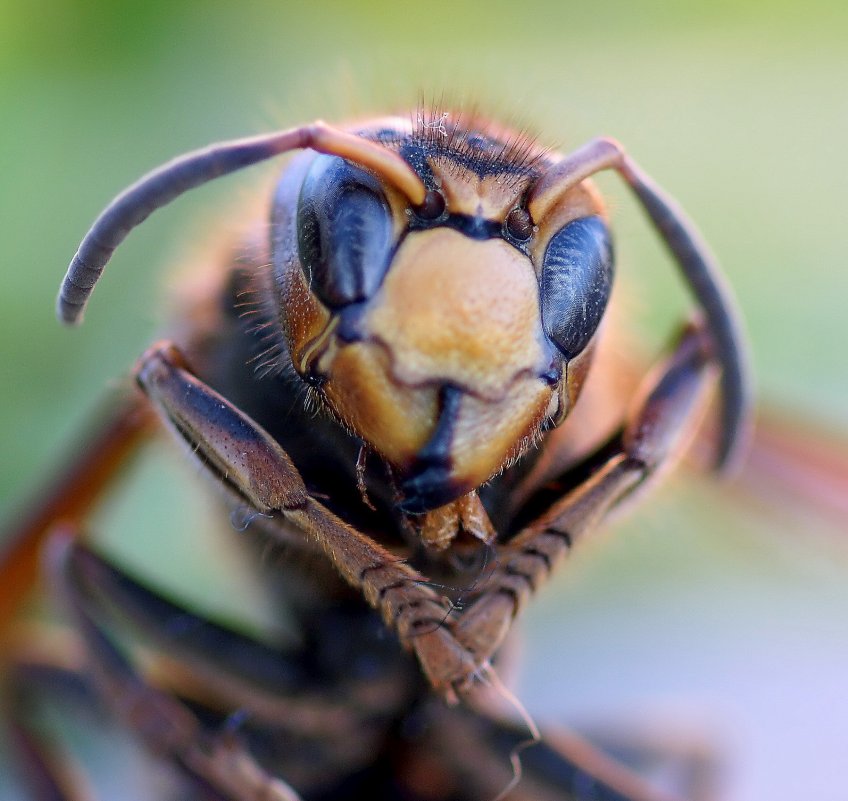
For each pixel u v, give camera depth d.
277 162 0.06
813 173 0.16
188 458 0.06
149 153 0.15
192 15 0.17
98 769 0.08
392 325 0.06
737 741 0.09
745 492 0.07
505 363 0.06
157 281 0.07
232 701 0.07
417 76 0.07
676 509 0.07
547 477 0.06
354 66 0.17
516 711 0.07
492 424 0.06
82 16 0.16
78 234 0.14
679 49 0.18
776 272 0.14
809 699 0.09
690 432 0.06
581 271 0.06
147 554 0.08
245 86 0.16
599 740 0.08
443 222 0.06
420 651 0.06
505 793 0.07
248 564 0.07
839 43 0.17
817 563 0.07
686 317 0.06
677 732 0.08
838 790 0.09
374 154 0.06
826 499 0.07
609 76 0.17
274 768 0.07
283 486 0.06
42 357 0.12
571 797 0.07
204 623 0.07
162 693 0.07
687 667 0.09
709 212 0.16
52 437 0.11
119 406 0.07
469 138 0.06
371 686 0.07
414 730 0.07
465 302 0.06
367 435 0.06
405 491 0.06
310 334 0.06
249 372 0.06
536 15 0.18
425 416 0.06
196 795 0.07
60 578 0.07
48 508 0.07
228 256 0.06
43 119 0.15
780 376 0.12
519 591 0.06
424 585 0.06
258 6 0.17
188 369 0.06
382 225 0.06
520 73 0.17
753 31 0.18
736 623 0.10
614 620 0.10
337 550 0.06
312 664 0.07
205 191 0.12
